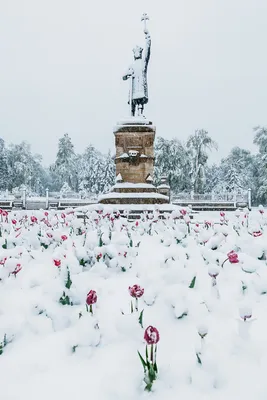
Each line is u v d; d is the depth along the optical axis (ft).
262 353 6.35
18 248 12.10
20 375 6.05
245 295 9.12
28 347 6.95
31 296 9.02
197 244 15.23
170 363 6.17
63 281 8.92
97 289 9.34
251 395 5.29
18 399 5.42
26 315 8.00
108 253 11.41
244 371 5.83
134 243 16.39
